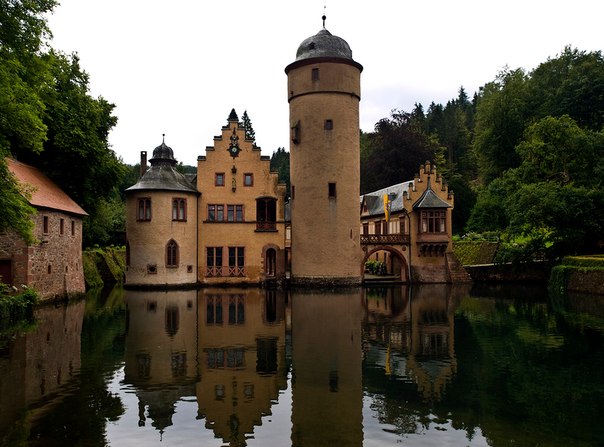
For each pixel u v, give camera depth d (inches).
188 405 417.4
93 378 491.8
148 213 1593.3
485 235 2182.6
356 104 1640.0
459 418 390.0
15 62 696.4
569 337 723.4
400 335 735.7
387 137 2746.1
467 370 535.8
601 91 2251.5
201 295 1350.9
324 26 1688.0
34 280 1025.5
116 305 1097.4
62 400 425.7
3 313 819.4
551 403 425.1
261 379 495.8
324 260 1583.4
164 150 1670.8
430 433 358.6
